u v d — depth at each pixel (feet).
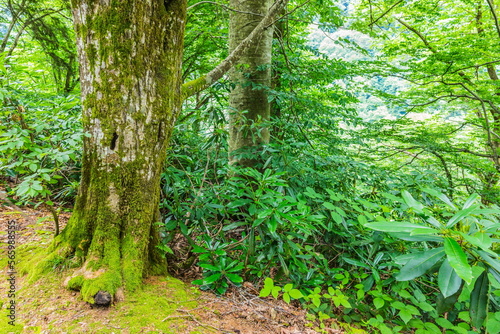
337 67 12.39
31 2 17.81
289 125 10.78
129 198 5.01
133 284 4.73
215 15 15.25
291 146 9.89
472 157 18.35
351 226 7.69
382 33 17.67
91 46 4.59
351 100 13.42
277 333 4.76
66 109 6.14
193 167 9.37
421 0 17.10
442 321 5.45
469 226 4.64
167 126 5.39
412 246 6.48
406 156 19.61
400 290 5.67
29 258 5.41
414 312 5.24
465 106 20.08
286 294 5.20
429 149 16.43
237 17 10.68
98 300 4.22
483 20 17.34
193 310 4.73
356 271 7.16
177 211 6.49
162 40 5.08
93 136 4.80
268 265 6.30
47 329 3.77
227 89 9.84
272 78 13.17
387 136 17.02
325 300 6.37
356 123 12.14
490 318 4.79
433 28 18.58
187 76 20.65
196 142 9.77
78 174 8.87
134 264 4.91
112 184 4.88
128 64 4.67
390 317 6.03
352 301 6.24
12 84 9.50
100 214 4.91
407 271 4.11
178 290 5.16
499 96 16.99
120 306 4.36
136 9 4.60
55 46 18.94
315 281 6.35
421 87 18.65
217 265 5.83
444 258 4.36
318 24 11.71
